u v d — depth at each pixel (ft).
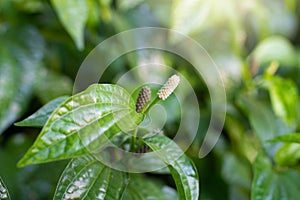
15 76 2.27
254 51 2.83
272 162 2.25
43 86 2.39
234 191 2.62
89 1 2.36
